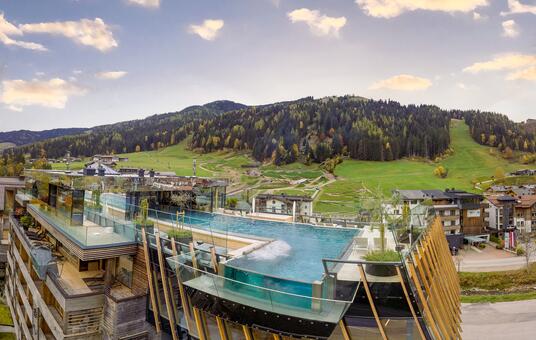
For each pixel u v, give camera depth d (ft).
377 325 30.86
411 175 497.87
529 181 456.04
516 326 127.95
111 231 54.60
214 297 34.60
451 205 258.98
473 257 227.40
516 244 248.73
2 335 89.71
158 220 57.82
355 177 494.18
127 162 622.13
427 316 30.66
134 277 50.16
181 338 43.57
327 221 77.61
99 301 48.19
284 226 71.97
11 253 97.96
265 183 458.91
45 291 58.90
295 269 42.42
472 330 126.00
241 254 45.52
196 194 85.46
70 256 62.90
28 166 501.56
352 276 32.65
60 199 63.62
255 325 32.09
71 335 45.80
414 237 39.40
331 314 29.55
